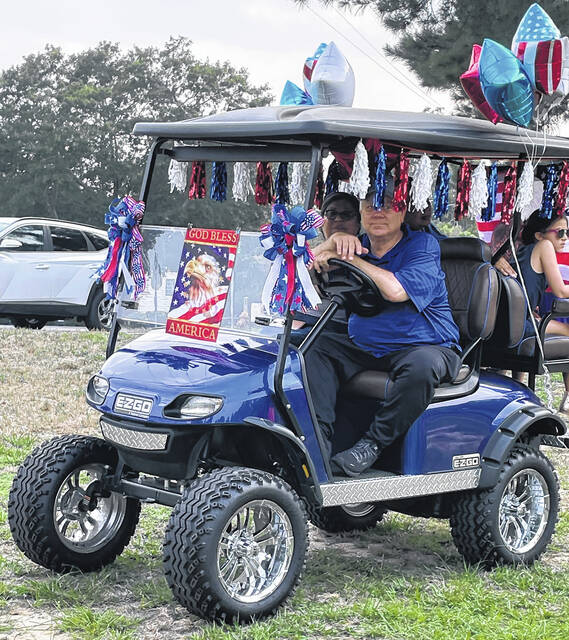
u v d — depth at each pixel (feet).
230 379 13.99
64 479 15.40
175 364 14.55
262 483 13.70
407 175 15.19
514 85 16.21
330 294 15.99
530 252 20.47
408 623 13.89
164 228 15.53
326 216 16.96
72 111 194.08
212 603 13.30
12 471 22.81
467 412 16.49
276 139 15.05
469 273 16.89
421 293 15.71
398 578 15.87
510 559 16.69
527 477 17.25
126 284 15.66
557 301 18.21
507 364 18.65
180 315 15.16
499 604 14.82
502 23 54.03
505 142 15.98
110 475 15.64
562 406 30.71
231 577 13.74
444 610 14.38
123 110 198.29
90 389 15.28
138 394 14.21
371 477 15.40
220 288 14.78
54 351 39.75
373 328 16.05
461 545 16.79
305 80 18.51
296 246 13.61
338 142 14.79
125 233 15.69
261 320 14.34
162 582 15.47
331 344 16.05
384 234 16.11
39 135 187.62
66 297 45.96
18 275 44.68
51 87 199.93
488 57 16.31
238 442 14.98
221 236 14.87
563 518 19.97
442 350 15.97
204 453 14.32
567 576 16.30
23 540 15.35
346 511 18.78
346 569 16.48
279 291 13.82
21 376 35.09
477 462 16.56
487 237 21.18
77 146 187.42
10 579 15.56
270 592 13.84
